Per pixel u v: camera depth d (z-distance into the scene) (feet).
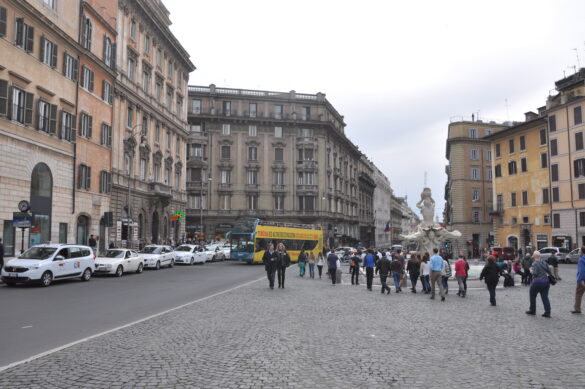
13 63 92.84
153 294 60.90
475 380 22.76
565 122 180.55
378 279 95.61
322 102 266.36
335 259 84.43
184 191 198.49
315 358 26.84
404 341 32.09
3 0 89.97
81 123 118.32
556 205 183.62
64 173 111.45
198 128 248.11
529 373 24.11
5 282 68.49
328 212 268.41
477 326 38.81
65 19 111.45
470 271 97.86
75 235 116.16
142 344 30.17
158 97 173.99
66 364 25.11
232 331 34.94
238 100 255.09
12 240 93.30
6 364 25.35
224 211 246.68
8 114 91.45
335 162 289.33
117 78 139.95
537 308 51.39
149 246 120.67
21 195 95.91
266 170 254.47
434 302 57.21
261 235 142.82
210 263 149.18
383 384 21.97
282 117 260.21
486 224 258.16
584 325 39.58
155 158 168.25
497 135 217.56
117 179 138.92
